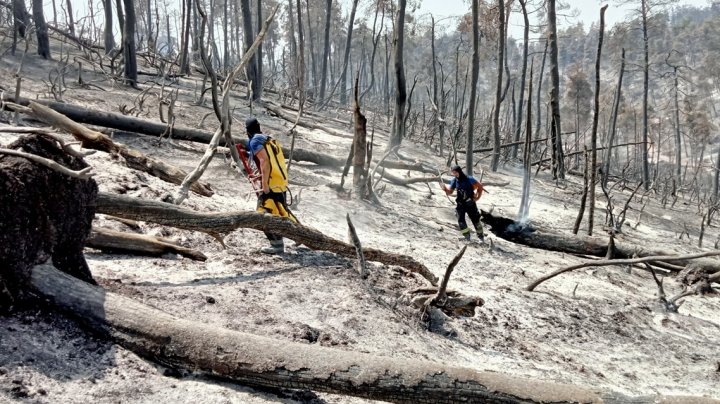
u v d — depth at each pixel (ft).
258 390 10.93
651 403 10.07
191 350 10.66
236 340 10.85
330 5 131.95
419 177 46.42
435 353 15.40
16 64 56.70
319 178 39.37
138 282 14.24
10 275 10.46
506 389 10.34
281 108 77.00
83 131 24.32
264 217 17.60
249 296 14.99
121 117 34.99
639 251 34.47
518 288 24.95
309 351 10.82
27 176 10.71
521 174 69.82
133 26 61.98
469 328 18.99
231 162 33.81
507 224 35.04
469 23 106.22
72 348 10.35
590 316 23.53
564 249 34.73
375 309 16.40
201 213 16.66
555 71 69.21
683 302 28.32
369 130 75.77
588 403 10.14
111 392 9.62
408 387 10.32
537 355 18.25
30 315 10.66
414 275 21.86
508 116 123.13
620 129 210.38
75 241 12.01
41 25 63.57
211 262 17.20
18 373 9.21
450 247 29.94
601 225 48.47
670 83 143.43
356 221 30.09
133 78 62.44
